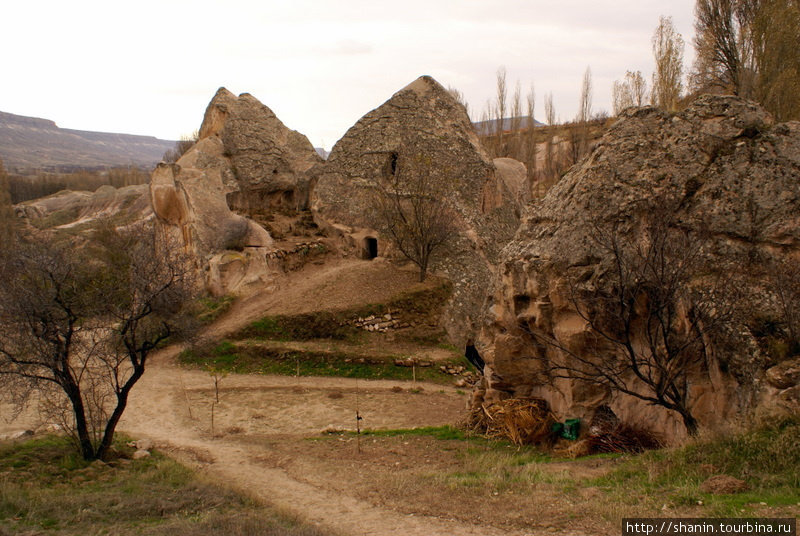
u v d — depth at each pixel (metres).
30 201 93.31
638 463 10.69
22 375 12.48
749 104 13.41
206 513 9.72
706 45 35.06
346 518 9.70
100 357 13.69
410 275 28.50
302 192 37.41
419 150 31.75
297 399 20.33
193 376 22.61
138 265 14.53
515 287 15.34
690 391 11.77
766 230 11.95
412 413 18.89
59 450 13.74
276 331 25.02
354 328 25.36
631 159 13.78
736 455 9.41
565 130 77.44
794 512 7.36
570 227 14.05
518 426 15.05
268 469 13.45
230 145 37.47
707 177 12.97
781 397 9.72
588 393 14.15
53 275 12.67
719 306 10.96
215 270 28.08
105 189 86.94
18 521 8.95
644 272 11.58
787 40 30.00
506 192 34.88
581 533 7.89
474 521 8.94
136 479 11.73
